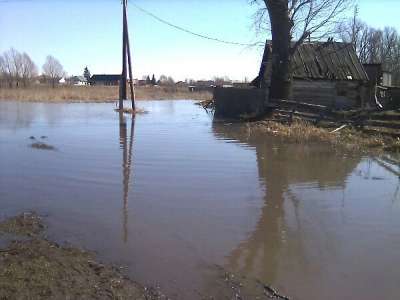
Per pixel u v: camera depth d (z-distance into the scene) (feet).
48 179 37.68
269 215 28.68
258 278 20.03
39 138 63.46
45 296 17.53
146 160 46.57
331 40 119.24
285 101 82.43
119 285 18.92
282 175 40.04
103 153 50.88
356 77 113.91
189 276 20.03
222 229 26.04
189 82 431.84
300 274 20.48
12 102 173.27
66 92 212.84
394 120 64.80
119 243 23.70
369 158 48.73
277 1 87.81
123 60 118.73
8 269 19.57
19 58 275.39
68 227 25.99
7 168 42.04
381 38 271.08
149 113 122.31
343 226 26.78
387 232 25.81
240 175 39.96
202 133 71.15
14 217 27.43
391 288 19.29
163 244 23.65
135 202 31.19
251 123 84.02
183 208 29.91
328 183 37.35
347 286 19.43
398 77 264.72
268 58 119.96
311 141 61.41
